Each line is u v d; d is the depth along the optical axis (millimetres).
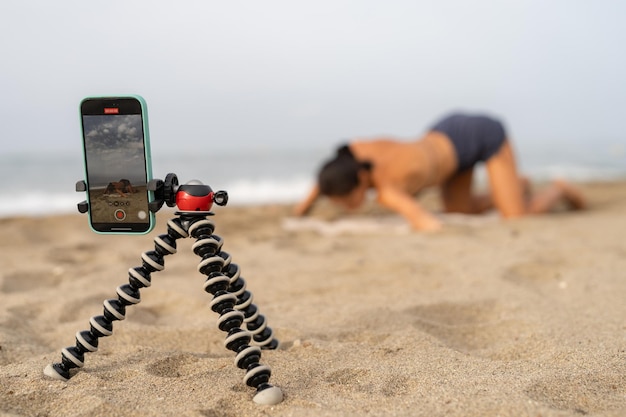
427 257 1910
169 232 951
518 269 1713
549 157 10477
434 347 1123
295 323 1279
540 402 882
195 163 8836
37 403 917
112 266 1767
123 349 1134
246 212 3238
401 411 877
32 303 1400
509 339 1207
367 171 2553
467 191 3021
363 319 1291
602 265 1709
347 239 2334
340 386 965
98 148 931
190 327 1229
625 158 10031
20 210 4051
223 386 962
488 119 2859
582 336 1171
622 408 886
